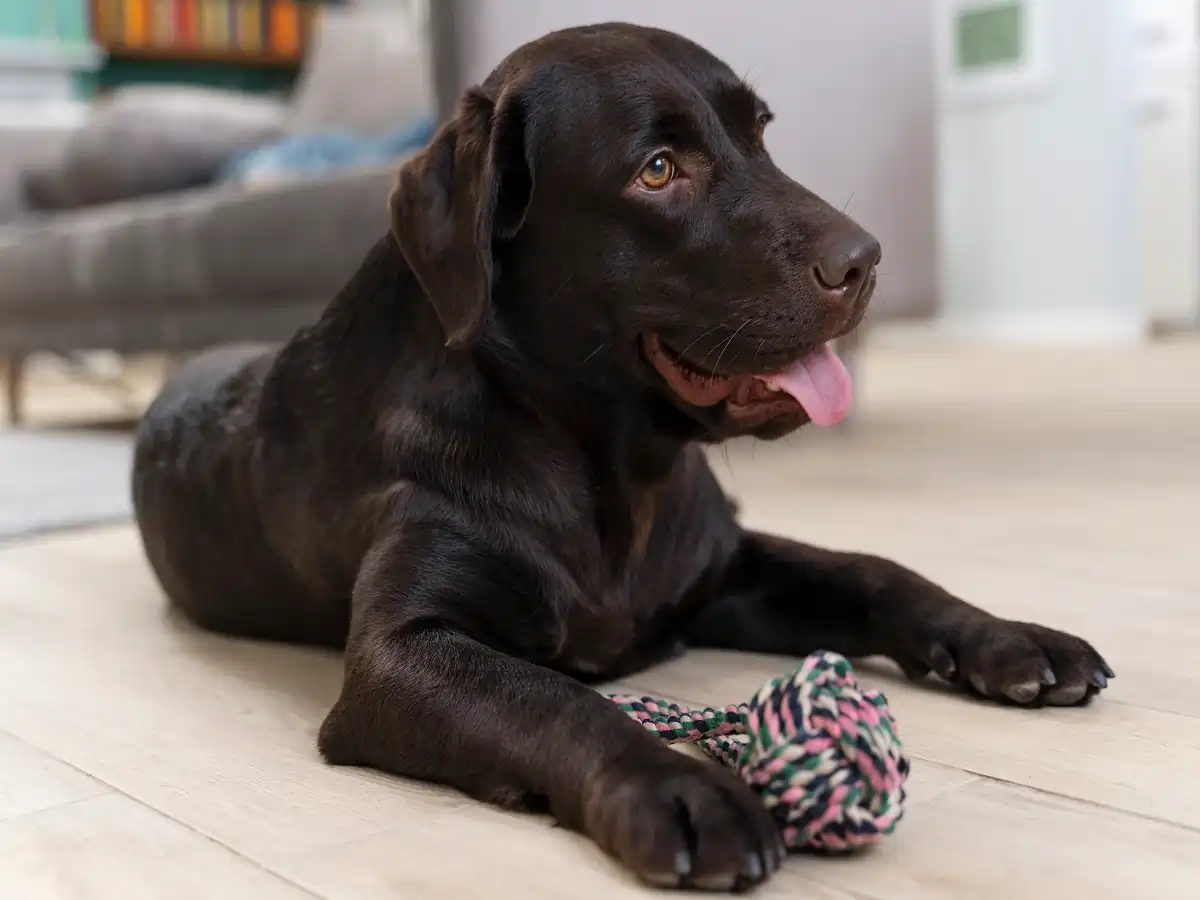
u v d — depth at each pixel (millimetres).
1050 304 7898
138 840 1138
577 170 1415
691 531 1645
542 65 1449
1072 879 992
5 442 4469
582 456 1503
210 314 3965
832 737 1029
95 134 5227
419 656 1277
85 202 5246
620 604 1543
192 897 1013
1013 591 1965
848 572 1622
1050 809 1136
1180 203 7820
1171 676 1523
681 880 979
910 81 3873
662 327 1411
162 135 5152
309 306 3619
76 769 1343
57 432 4820
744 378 1427
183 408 1985
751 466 3430
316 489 1607
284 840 1123
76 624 2029
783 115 3498
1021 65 7715
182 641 1907
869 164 3801
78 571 2459
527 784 1152
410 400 1512
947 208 8203
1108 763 1248
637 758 1068
